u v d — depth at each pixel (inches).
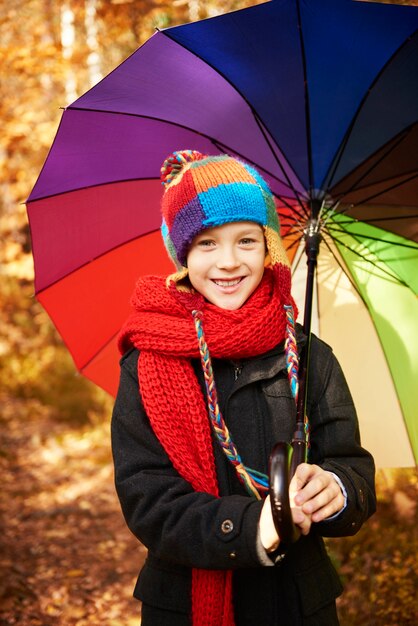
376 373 98.9
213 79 84.9
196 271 72.3
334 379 76.5
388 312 98.3
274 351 73.4
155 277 77.5
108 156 91.4
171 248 74.6
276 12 77.8
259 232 72.3
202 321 71.4
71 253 96.5
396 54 80.6
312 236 88.1
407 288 97.3
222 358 72.8
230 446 69.0
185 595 71.1
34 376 387.2
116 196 94.2
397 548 142.5
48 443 296.5
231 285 72.3
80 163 91.2
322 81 84.9
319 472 64.8
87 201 94.3
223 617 68.2
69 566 178.5
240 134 90.6
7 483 246.4
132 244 96.3
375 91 85.0
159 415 70.8
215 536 64.1
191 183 71.0
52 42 280.7
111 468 259.4
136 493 69.2
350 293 99.5
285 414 72.4
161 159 92.1
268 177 92.9
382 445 99.0
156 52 81.8
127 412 73.4
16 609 154.0
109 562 182.2
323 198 91.7
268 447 71.9
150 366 72.5
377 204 94.2
